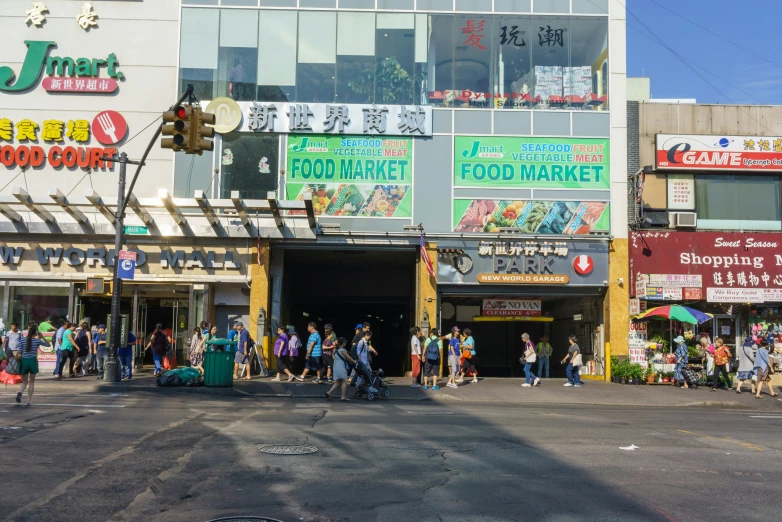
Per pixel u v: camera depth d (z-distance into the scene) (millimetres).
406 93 24000
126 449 9398
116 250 19453
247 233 23250
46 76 23859
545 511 6871
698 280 23750
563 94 24203
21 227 23125
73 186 23578
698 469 8992
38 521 6230
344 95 23922
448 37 24266
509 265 23625
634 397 19578
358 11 24172
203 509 6688
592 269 23703
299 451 9508
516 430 11922
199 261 23391
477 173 23828
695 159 24422
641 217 24094
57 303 23594
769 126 24922
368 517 6555
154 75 23891
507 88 24141
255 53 23938
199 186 23547
